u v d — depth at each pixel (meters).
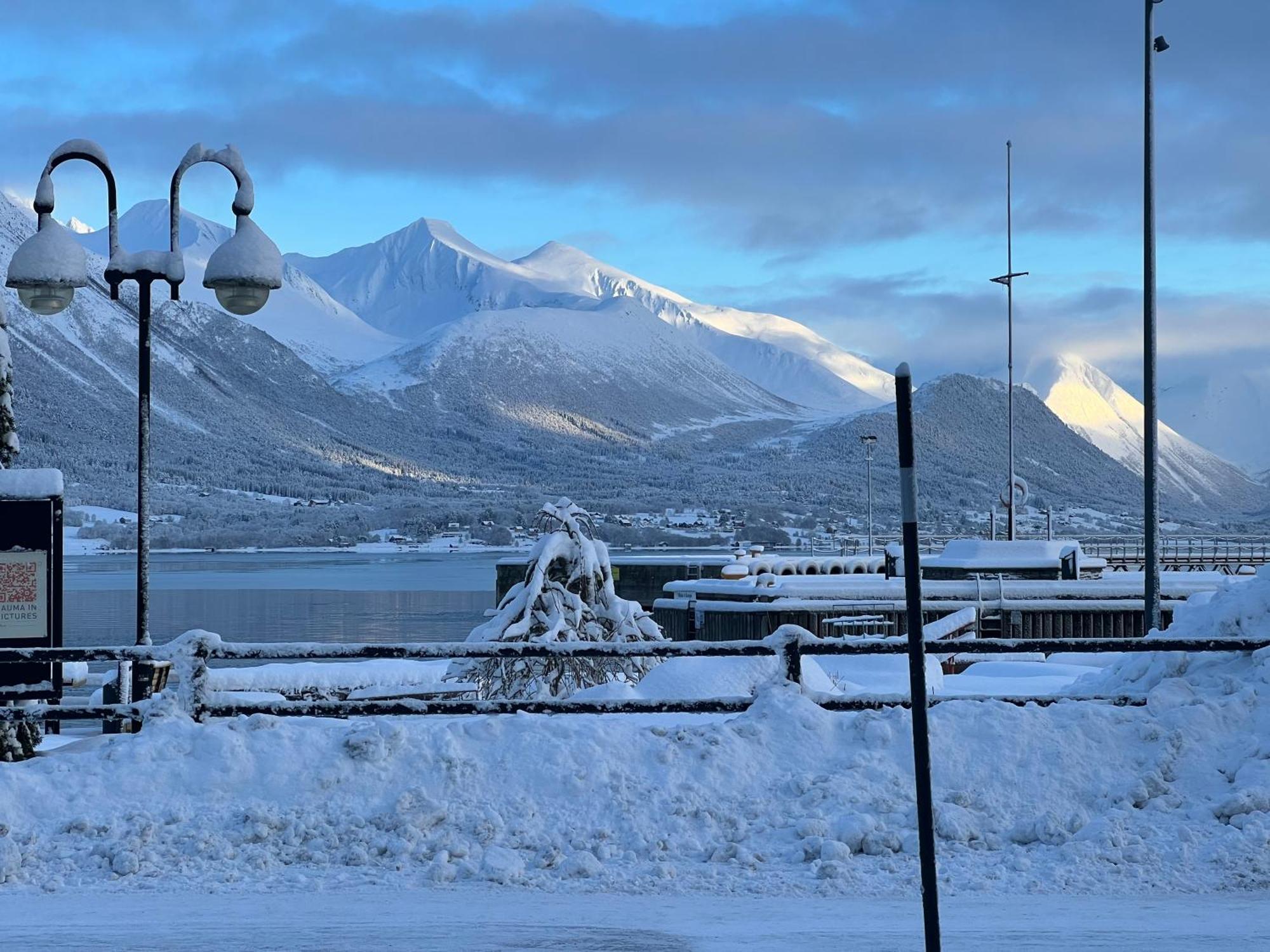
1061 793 10.07
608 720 10.66
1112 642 11.06
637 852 9.41
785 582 33.34
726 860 9.32
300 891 8.81
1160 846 9.31
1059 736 10.43
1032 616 31.05
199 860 9.25
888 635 30.50
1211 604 12.73
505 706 10.87
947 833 9.57
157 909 8.40
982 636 31.03
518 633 17.70
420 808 9.68
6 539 12.71
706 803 9.90
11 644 12.72
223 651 10.91
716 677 14.62
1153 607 19.83
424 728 10.41
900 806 9.84
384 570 153.25
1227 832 9.44
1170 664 11.96
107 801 9.81
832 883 8.88
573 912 8.35
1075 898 8.62
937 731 10.48
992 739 10.41
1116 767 10.25
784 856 9.37
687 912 8.36
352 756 10.10
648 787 9.98
